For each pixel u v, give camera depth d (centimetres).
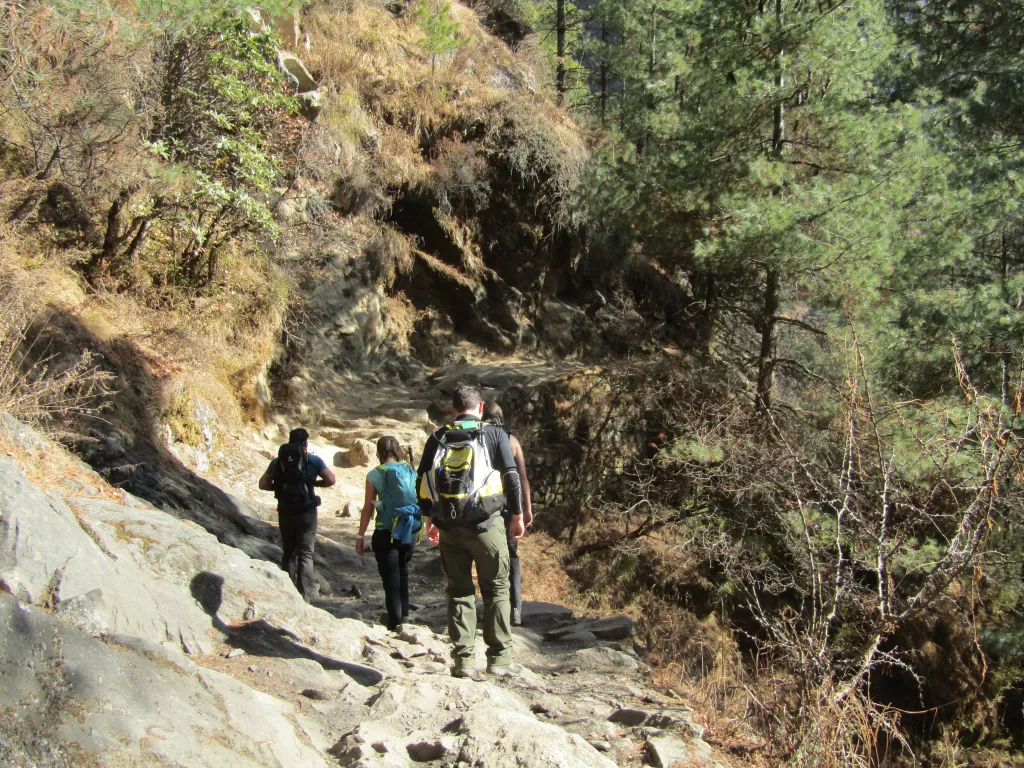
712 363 1577
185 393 1163
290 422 1500
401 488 694
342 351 1738
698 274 2095
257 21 1334
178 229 1310
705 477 1290
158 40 1109
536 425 1711
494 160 2089
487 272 2073
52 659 319
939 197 1257
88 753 296
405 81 2039
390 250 1919
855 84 1317
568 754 395
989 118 1306
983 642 1023
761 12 1436
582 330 2162
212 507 971
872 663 533
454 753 395
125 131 970
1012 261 1474
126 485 837
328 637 538
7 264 830
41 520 439
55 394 754
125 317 1130
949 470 755
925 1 1541
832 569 739
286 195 1575
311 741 387
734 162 1439
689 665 741
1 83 848
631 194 1598
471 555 514
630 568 1335
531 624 834
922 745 1048
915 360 1164
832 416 1246
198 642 481
